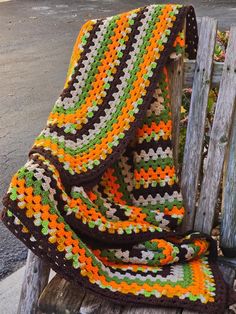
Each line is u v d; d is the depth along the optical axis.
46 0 10.04
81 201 1.62
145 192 1.81
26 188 1.47
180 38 1.78
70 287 1.61
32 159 1.59
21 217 1.45
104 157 1.71
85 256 1.52
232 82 1.73
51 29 7.59
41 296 1.58
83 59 1.84
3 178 3.28
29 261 1.68
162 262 1.66
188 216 1.83
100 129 1.75
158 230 1.72
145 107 1.74
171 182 1.79
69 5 9.48
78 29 7.55
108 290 1.53
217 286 1.58
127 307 1.53
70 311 1.53
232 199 1.78
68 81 1.83
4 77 5.31
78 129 1.75
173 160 1.86
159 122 1.79
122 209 1.75
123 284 1.57
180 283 1.58
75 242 1.51
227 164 1.78
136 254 1.67
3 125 4.10
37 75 5.35
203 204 1.81
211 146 1.78
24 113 4.33
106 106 1.78
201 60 1.77
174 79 1.80
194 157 1.80
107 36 1.84
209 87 1.77
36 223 1.45
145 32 1.80
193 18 1.86
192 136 1.80
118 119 1.75
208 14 8.23
